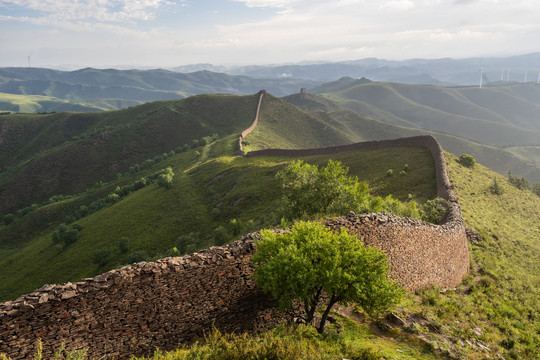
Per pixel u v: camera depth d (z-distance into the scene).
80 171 167.12
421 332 13.19
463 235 27.16
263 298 13.83
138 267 11.27
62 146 182.50
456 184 48.12
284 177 27.48
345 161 72.38
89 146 179.75
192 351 9.57
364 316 14.02
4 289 68.19
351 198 25.39
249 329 13.47
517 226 41.78
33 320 9.40
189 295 12.01
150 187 104.56
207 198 82.81
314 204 25.70
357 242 12.27
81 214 111.19
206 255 12.61
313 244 11.81
